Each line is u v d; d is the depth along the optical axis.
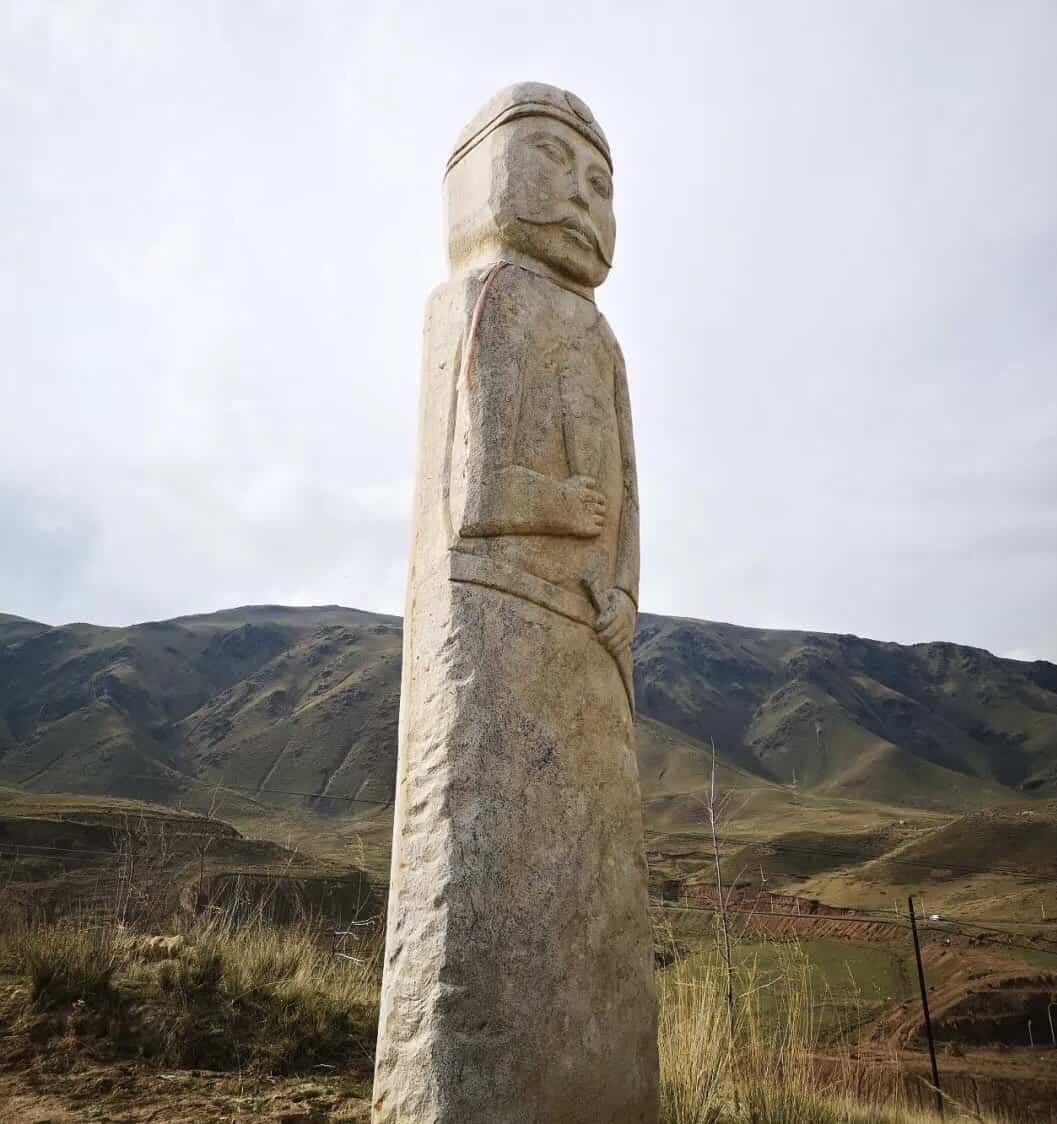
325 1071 5.55
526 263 4.89
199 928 7.11
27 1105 4.64
